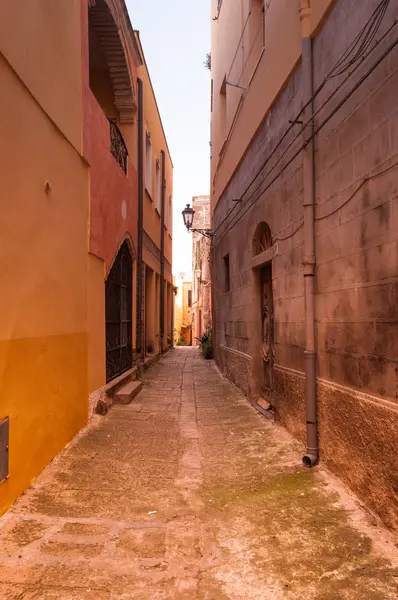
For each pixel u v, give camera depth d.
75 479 4.19
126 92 10.11
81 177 5.64
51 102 4.51
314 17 4.59
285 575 2.73
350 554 2.91
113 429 5.84
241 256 8.62
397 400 3.07
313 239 4.59
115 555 2.96
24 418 3.82
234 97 9.30
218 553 3.01
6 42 3.49
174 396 8.38
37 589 2.58
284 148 5.62
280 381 5.81
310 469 4.33
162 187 16.48
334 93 4.11
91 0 6.45
